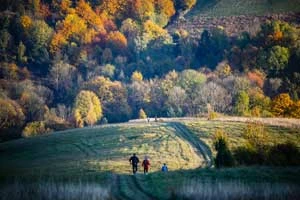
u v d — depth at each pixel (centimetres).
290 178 6412
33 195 5238
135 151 14050
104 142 16250
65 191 5344
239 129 16112
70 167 11631
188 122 18312
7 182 6775
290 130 15862
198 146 14488
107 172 9706
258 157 8412
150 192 5925
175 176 7019
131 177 7581
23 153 15850
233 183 5594
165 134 16525
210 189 5266
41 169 11862
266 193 5025
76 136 17738
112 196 5544
